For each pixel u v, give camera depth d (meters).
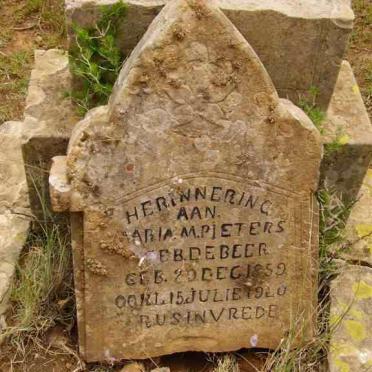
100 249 1.39
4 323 1.54
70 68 1.59
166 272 1.44
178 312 1.48
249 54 1.25
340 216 1.69
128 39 1.55
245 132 1.32
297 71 1.59
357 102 1.76
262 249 1.44
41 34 2.36
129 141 1.30
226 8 1.50
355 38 2.44
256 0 1.53
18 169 1.86
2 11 2.42
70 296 1.59
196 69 1.26
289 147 1.35
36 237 1.72
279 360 1.48
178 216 1.39
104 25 1.52
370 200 1.85
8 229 1.71
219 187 1.37
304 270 1.47
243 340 1.53
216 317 1.50
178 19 1.22
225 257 1.44
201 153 1.33
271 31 1.53
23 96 2.14
